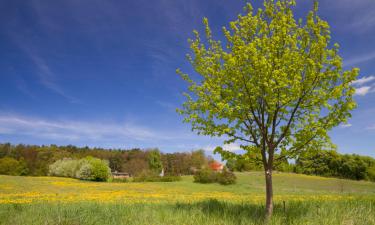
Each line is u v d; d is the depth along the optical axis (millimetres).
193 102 10820
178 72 11008
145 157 109938
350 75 8852
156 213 10016
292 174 75188
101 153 116062
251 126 10094
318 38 9477
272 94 9406
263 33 10234
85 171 66000
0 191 33094
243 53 9492
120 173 110312
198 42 11055
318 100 9344
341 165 68125
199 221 8695
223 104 9391
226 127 10039
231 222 8477
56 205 13094
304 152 9781
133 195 30812
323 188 49969
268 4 10312
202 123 10375
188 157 109312
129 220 9062
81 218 9102
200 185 54062
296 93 9266
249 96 9781
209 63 10773
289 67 9492
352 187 51438
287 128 9805
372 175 64375
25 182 44219
